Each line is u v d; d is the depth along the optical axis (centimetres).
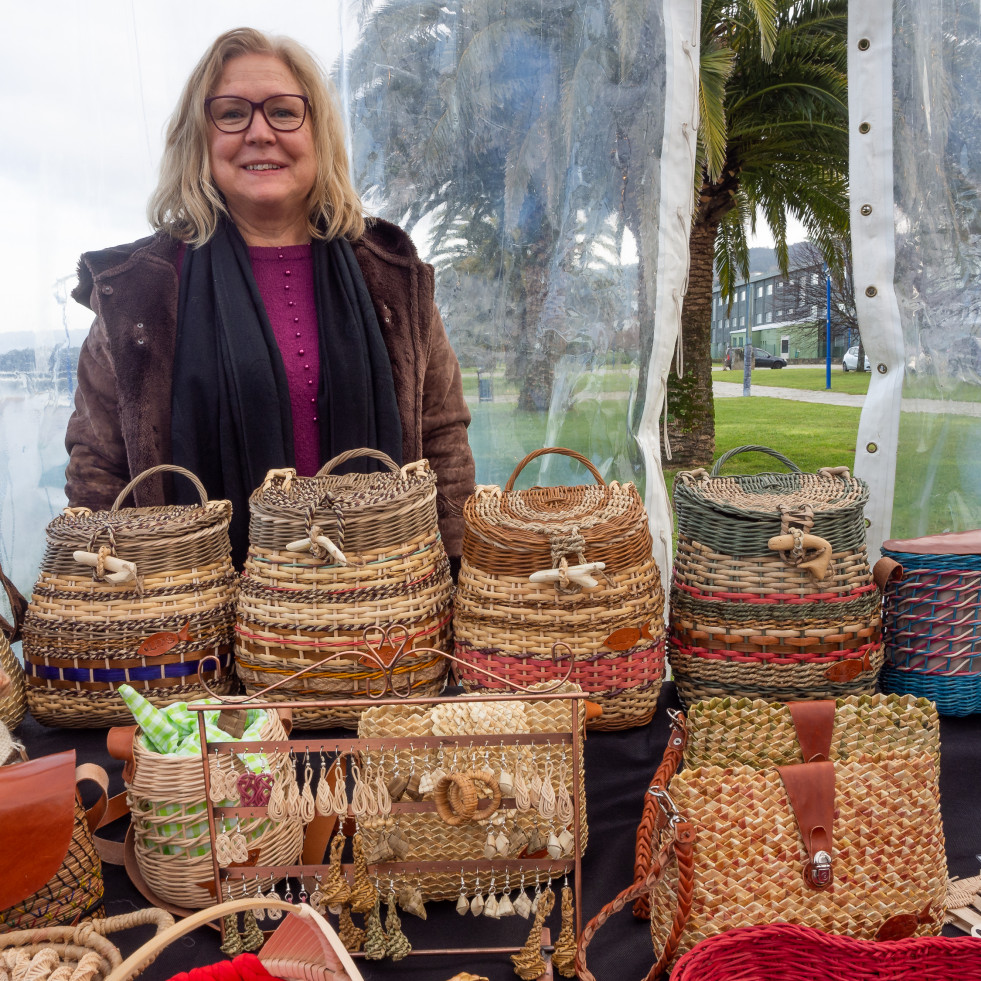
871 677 131
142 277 173
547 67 229
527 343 246
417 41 229
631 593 130
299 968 79
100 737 134
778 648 129
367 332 183
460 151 234
